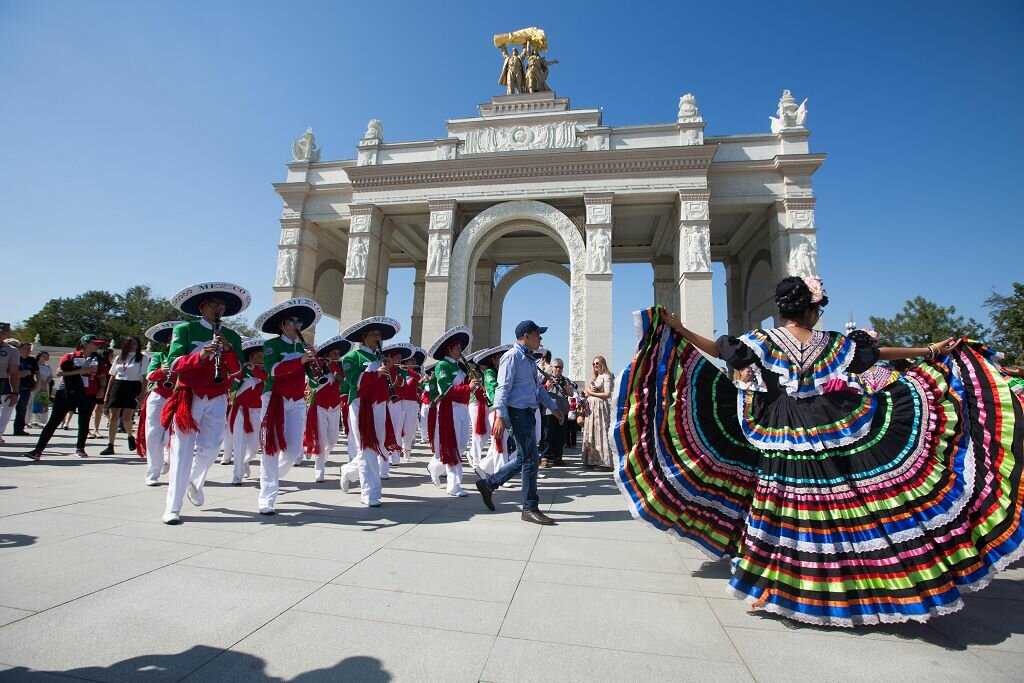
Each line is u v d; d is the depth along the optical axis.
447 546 4.02
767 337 3.20
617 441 3.56
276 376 5.32
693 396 3.66
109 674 2.06
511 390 5.23
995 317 28.47
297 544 3.95
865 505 2.88
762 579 2.90
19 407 11.38
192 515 4.84
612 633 2.57
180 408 4.69
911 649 2.49
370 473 5.59
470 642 2.42
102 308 55.28
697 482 3.52
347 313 20.23
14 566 3.21
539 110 21.77
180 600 2.80
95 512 4.71
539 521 4.93
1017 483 2.95
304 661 2.21
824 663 2.33
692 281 18.55
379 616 2.68
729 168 19.84
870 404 3.03
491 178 20.55
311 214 22.48
